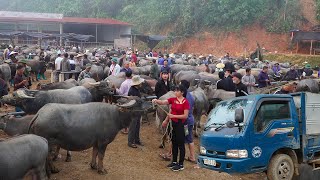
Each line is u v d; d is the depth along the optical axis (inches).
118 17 3181.6
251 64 1471.5
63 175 385.4
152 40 2442.2
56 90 470.0
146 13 3053.6
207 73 978.1
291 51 2331.4
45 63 1207.6
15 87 553.6
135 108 402.9
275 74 1108.5
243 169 364.8
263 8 2576.3
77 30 2662.4
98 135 379.6
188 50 2573.8
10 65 929.5
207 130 402.3
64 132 357.7
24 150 291.4
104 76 928.9
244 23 2544.3
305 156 405.4
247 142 366.9
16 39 2322.8
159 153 489.1
